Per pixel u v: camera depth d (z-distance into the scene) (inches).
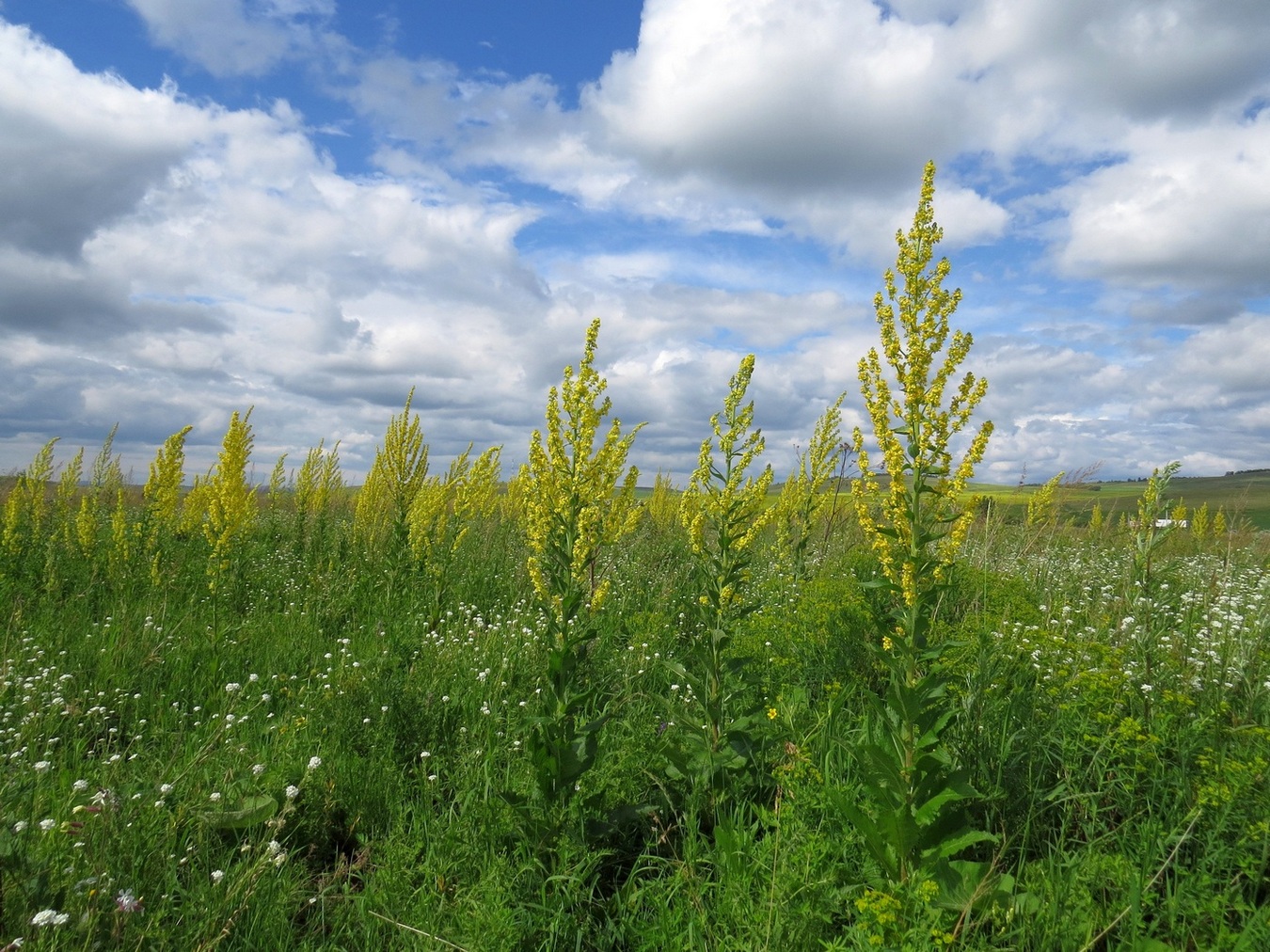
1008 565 354.3
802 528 374.3
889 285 125.1
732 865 121.5
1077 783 134.8
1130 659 187.5
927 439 120.7
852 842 126.3
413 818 146.3
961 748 145.2
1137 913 95.1
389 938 113.9
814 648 223.5
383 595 343.9
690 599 317.1
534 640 253.3
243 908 110.6
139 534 378.9
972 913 103.4
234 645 250.1
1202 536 475.5
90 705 190.7
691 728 159.9
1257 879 105.6
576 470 160.9
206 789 145.4
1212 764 125.1
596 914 123.0
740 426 170.1
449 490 384.5
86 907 101.5
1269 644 188.2
